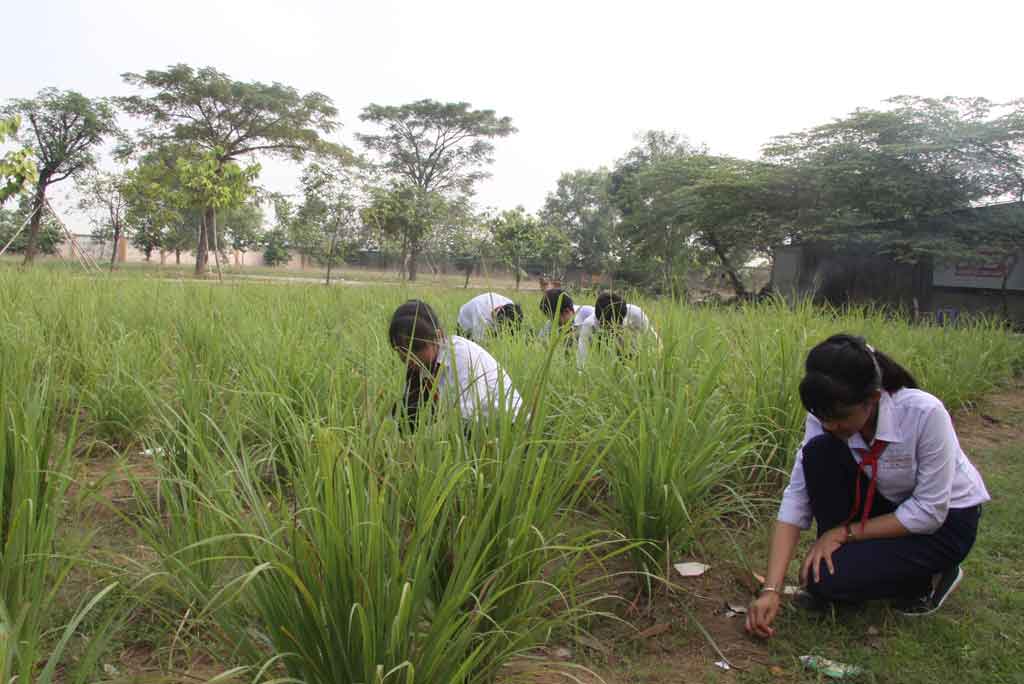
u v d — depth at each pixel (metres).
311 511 2.18
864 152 22.89
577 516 3.88
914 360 6.79
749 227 26.05
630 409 3.87
